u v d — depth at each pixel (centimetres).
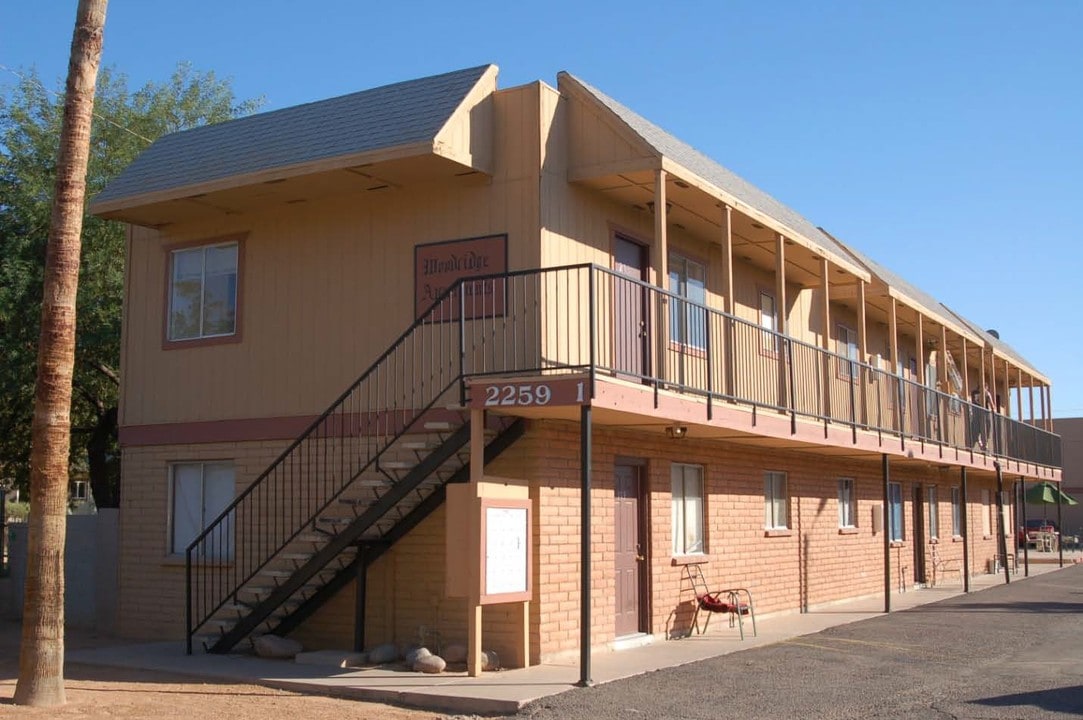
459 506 1212
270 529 1522
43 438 1098
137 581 1659
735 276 1875
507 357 1363
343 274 1516
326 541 1349
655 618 1512
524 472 1318
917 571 2633
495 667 1270
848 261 1981
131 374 1697
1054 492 4300
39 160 2431
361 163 1361
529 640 1294
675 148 1579
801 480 2006
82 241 2370
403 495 1292
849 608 2044
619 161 1399
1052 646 1492
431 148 1315
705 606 1565
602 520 1412
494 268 1398
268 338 1572
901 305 2309
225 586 1563
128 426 1689
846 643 1510
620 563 1470
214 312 1636
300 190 1491
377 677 1212
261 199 1536
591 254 1466
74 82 1118
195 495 1636
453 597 1336
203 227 1650
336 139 1432
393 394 1441
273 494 1531
